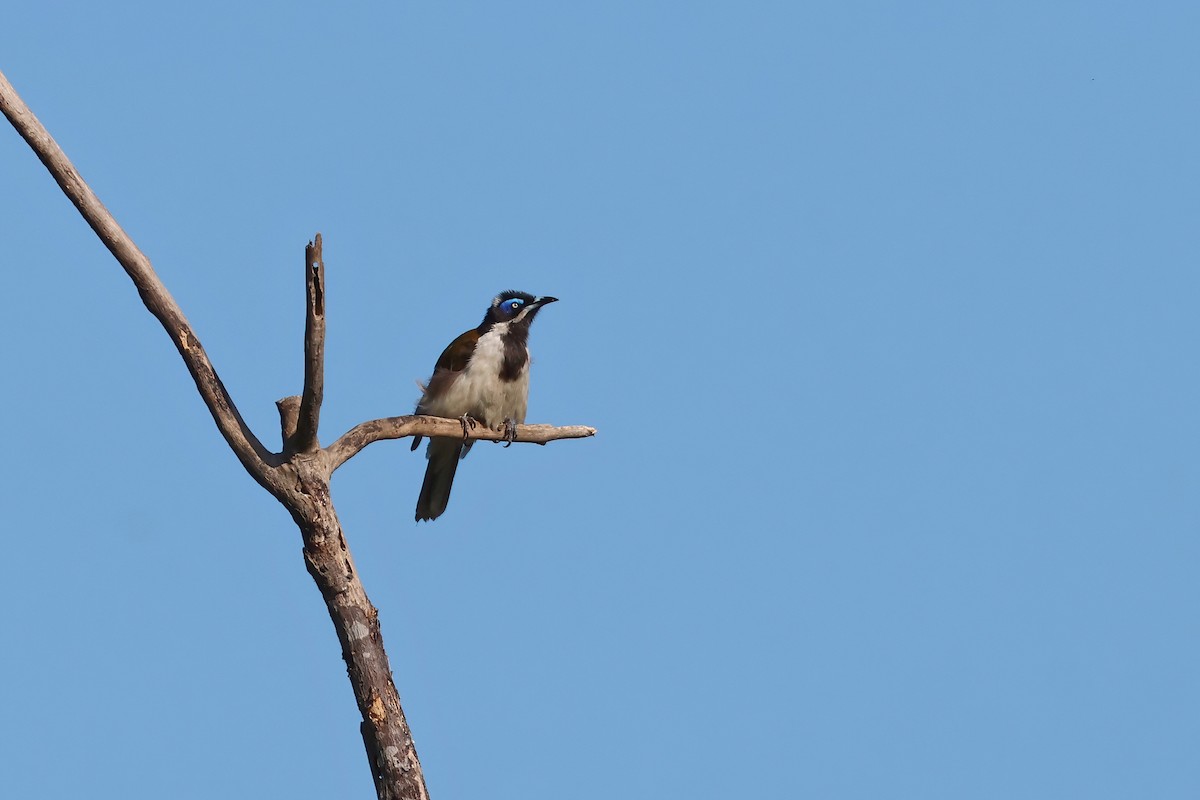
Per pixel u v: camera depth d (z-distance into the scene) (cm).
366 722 1323
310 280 1207
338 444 1366
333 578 1326
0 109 1298
